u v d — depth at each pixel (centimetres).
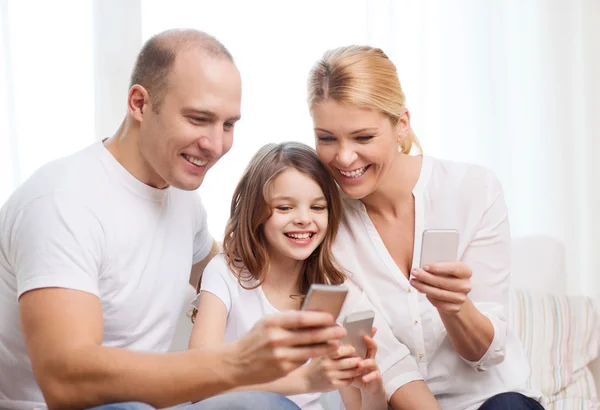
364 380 144
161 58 140
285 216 164
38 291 127
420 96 240
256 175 168
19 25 219
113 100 222
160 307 155
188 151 141
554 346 208
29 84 220
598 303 217
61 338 121
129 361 117
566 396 200
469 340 159
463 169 174
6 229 139
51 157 221
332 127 153
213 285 169
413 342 170
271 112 232
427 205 170
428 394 162
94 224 139
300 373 145
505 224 174
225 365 114
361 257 172
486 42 245
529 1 250
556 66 252
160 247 153
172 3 227
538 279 237
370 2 234
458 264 147
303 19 233
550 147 253
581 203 254
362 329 142
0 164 219
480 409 161
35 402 146
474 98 245
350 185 158
